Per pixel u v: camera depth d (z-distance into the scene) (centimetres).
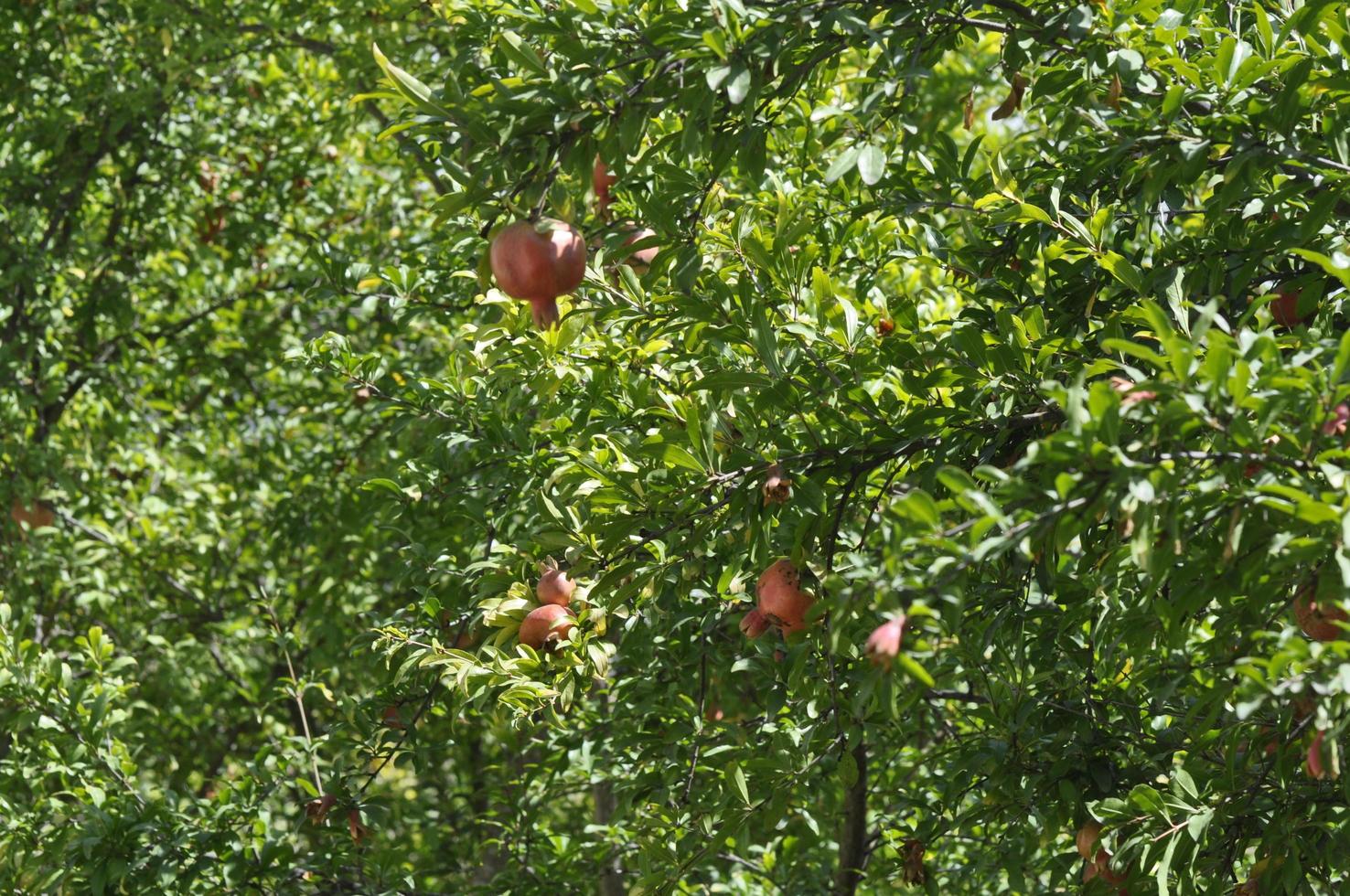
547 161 275
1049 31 308
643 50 293
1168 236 362
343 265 601
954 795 436
